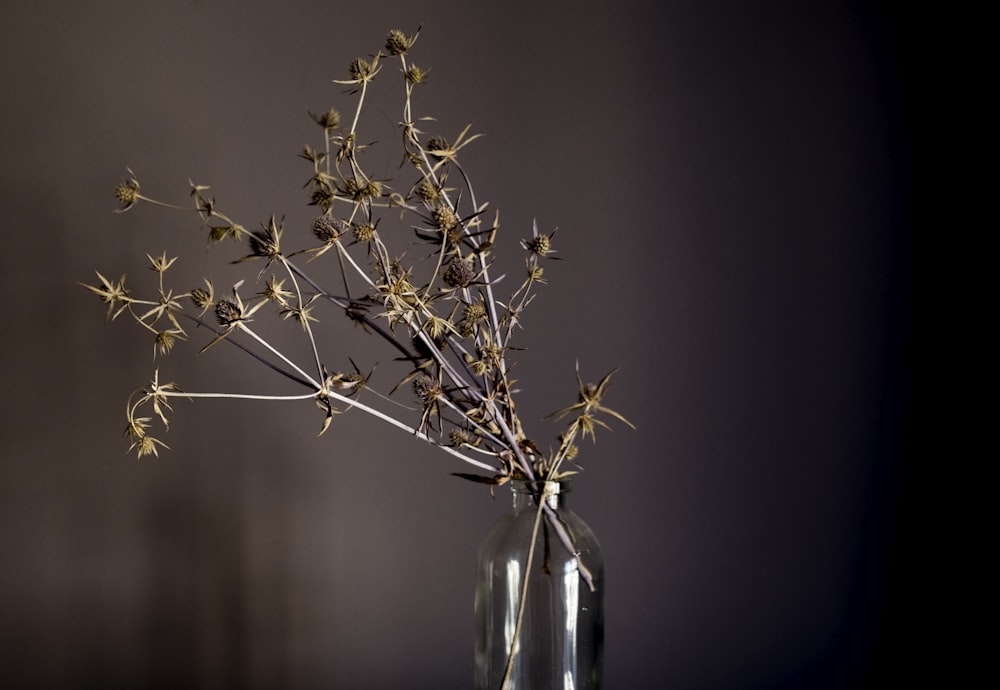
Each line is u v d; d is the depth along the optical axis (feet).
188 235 3.38
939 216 3.37
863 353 3.38
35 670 3.39
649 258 3.41
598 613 2.80
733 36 3.40
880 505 3.38
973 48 3.35
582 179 3.40
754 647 3.41
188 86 3.38
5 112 3.35
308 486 3.41
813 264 3.39
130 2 3.37
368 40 3.39
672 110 3.40
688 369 3.41
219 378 3.38
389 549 3.42
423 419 2.76
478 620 2.81
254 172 3.38
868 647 3.39
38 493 3.38
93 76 3.37
